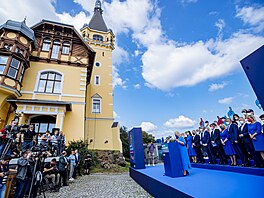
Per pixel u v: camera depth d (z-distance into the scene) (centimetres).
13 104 1235
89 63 1798
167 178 523
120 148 1912
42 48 1565
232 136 603
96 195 585
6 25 1288
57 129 1069
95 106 2048
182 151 612
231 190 341
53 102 1247
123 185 758
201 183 424
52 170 766
